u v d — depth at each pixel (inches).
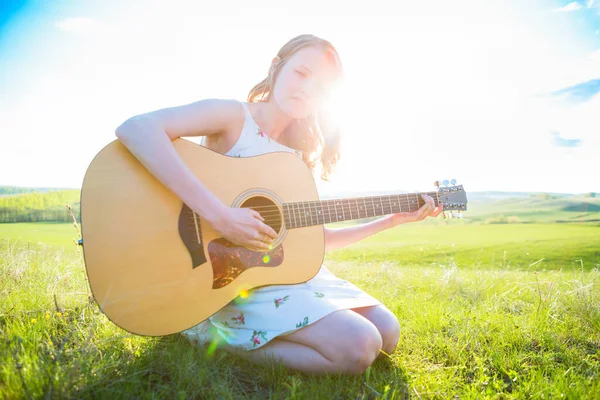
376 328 82.0
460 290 158.1
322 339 76.6
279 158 94.0
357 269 200.1
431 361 89.4
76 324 89.5
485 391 75.3
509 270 220.1
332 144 113.0
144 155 75.4
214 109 88.0
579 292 129.0
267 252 86.9
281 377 76.8
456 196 115.8
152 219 76.9
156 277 76.2
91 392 61.7
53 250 173.0
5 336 72.7
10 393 56.3
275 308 81.4
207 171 85.9
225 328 84.2
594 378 79.5
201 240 79.7
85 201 73.5
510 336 98.7
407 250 331.6
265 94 100.0
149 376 70.7
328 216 96.9
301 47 92.7
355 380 76.1
